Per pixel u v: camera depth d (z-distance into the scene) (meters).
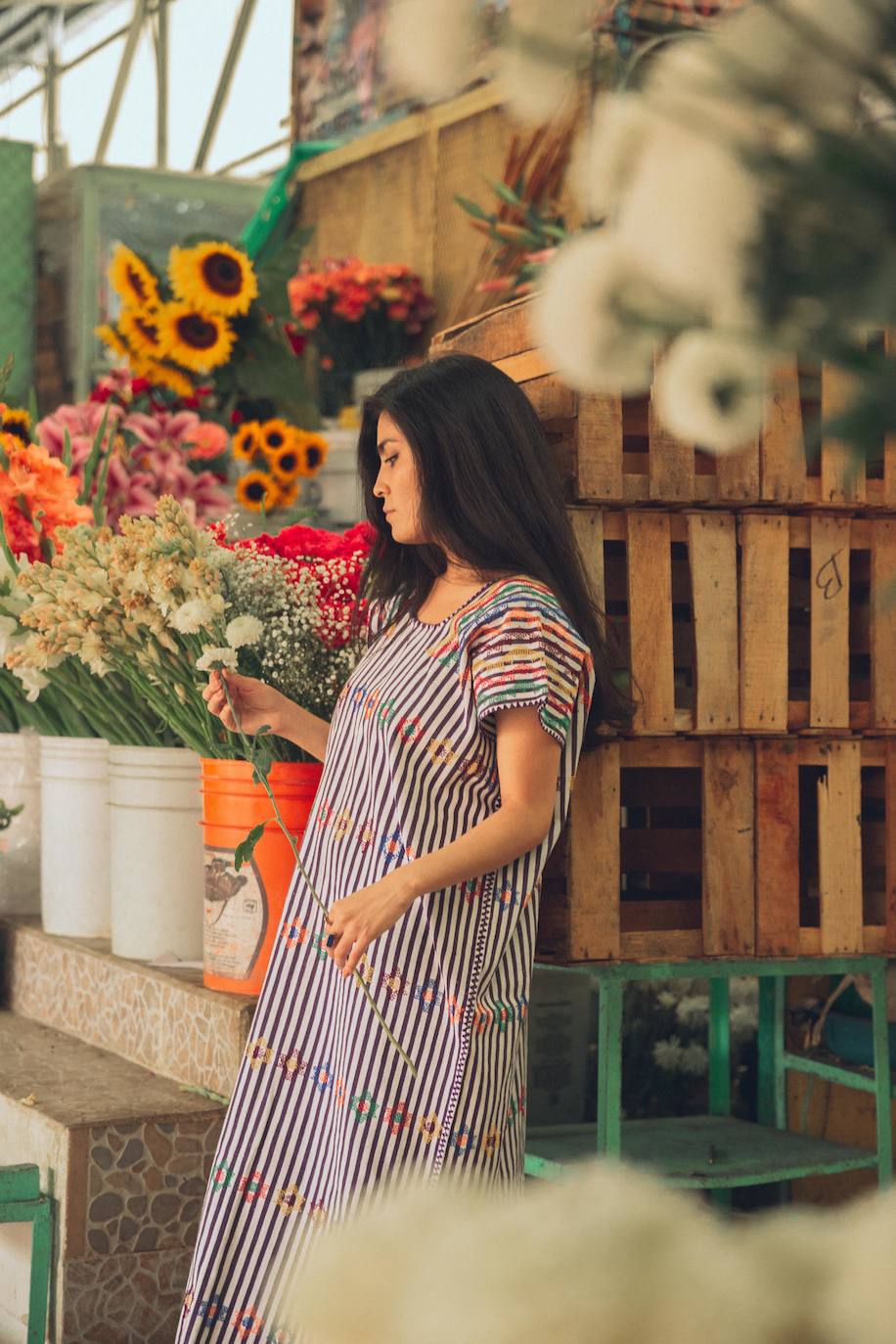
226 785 2.36
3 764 3.26
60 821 2.93
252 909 2.37
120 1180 2.24
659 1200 0.31
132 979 2.62
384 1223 0.31
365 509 2.14
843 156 0.31
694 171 0.32
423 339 5.30
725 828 2.31
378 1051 1.82
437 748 1.86
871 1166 2.50
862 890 2.38
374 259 5.62
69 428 3.60
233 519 2.57
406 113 5.50
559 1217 0.30
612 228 0.33
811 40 0.32
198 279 4.14
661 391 0.34
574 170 0.35
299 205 6.01
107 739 2.86
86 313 5.68
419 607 2.03
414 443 1.93
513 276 4.76
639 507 2.27
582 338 0.33
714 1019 2.88
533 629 1.83
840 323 0.33
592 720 2.10
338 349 5.27
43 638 2.31
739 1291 0.28
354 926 1.74
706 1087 3.13
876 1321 0.28
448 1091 1.81
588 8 0.35
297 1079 1.98
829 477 2.29
